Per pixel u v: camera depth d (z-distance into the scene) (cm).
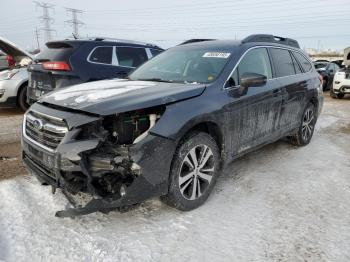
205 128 351
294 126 515
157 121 293
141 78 417
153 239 281
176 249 269
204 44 455
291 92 480
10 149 518
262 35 476
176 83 367
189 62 414
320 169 448
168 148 292
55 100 315
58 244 269
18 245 265
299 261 258
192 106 319
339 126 741
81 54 641
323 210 336
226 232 294
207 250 269
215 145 346
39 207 323
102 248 266
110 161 265
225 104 354
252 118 399
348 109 1015
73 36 733
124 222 305
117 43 696
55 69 624
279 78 468
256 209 335
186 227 300
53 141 285
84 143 265
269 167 453
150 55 751
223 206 340
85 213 271
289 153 519
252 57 426
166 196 313
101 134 270
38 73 670
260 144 434
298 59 546
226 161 371
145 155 278
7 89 788
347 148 557
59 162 271
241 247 274
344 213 331
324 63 1669
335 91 1298
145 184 283
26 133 330
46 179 296
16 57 937
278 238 287
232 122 365
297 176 421
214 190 377
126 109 280
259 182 401
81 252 261
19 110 872
